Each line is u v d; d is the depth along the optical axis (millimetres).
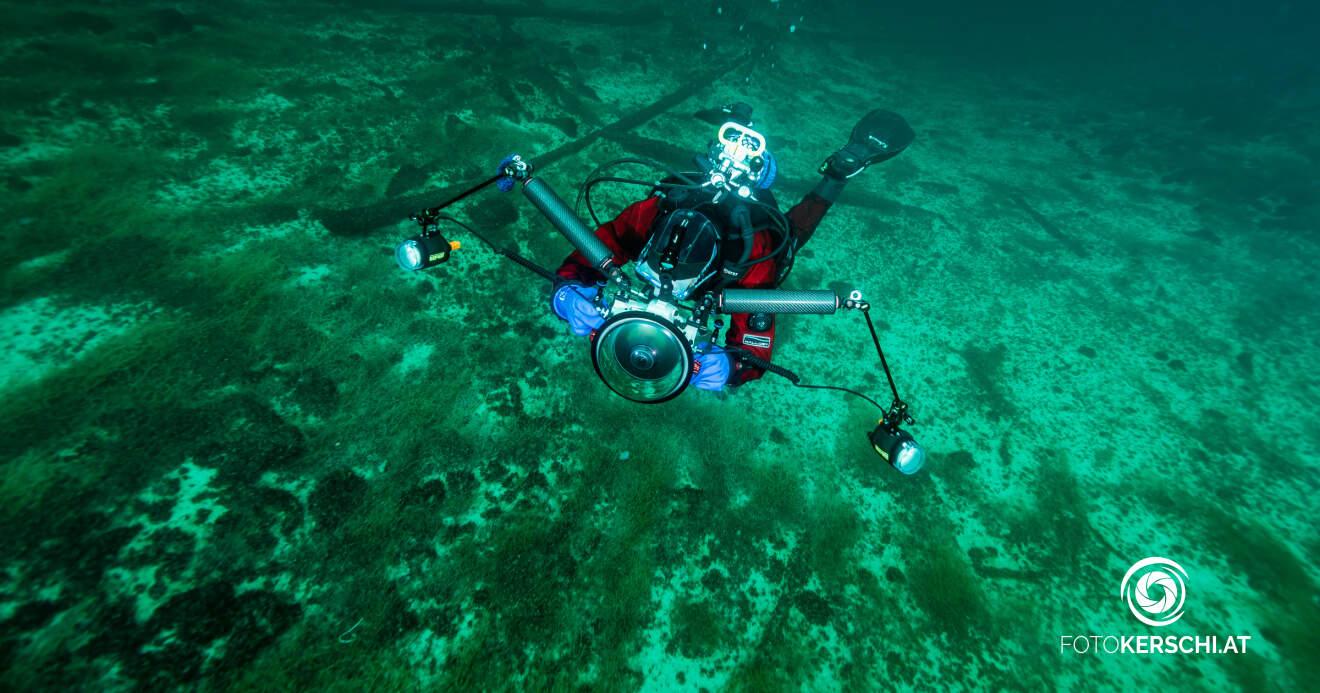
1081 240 6508
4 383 2920
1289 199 7727
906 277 5379
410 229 4496
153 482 2766
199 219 4020
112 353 3156
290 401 3262
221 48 5816
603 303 1615
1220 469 4102
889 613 3059
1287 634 3191
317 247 4133
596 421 3625
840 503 3514
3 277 3334
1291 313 5715
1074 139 9281
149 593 2463
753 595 3020
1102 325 5262
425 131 5500
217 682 2322
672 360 1495
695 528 3225
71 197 3861
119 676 2250
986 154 8250
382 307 3887
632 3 10422
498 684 2535
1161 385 4715
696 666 2723
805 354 4383
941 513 3572
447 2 8195
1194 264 6301
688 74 8359
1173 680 2953
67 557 2473
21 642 2246
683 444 3607
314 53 6211
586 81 7465
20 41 5000
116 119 4559
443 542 2914
